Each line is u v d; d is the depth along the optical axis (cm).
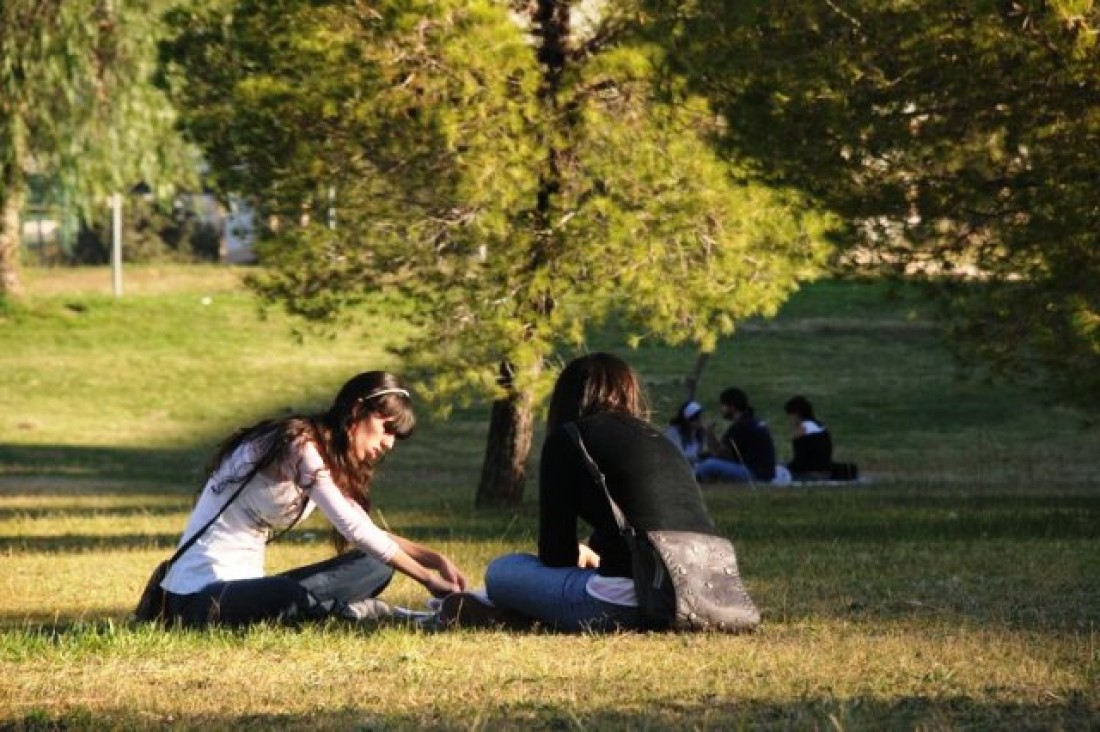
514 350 3394
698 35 2544
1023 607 1672
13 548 2938
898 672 1225
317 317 3566
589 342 7556
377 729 1039
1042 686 1163
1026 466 5278
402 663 1302
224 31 3556
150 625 1473
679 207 3341
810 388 6956
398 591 2002
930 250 2644
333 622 1542
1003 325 2877
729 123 2575
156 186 6994
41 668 1312
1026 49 2250
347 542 1617
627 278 3362
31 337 7825
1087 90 2289
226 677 1258
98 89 6788
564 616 1461
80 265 11388
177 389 7181
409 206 3475
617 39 3519
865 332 7831
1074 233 2372
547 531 1468
